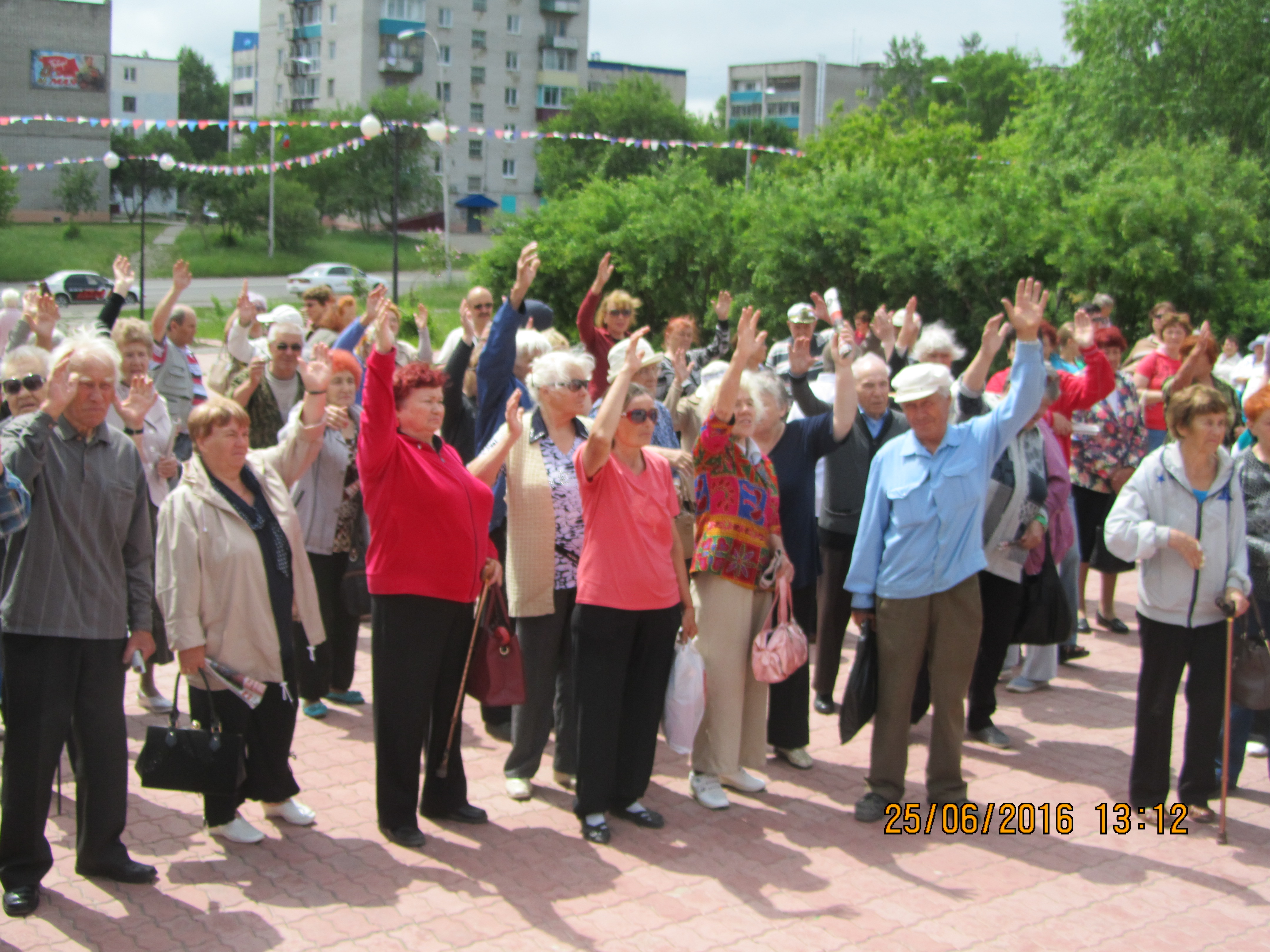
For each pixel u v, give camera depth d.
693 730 4.64
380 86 81.56
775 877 4.23
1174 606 4.65
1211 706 4.71
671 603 4.52
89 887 4.03
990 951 3.75
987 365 5.26
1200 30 22.72
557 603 4.84
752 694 4.98
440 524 4.25
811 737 5.75
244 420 4.30
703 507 4.84
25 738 3.83
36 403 4.51
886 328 7.31
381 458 4.18
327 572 5.82
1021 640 5.60
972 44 73.94
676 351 7.01
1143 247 15.36
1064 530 6.24
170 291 7.59
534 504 4.80
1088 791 5.11
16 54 62.28
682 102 99.81
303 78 85.88
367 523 5.70
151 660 5.04
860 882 4.21
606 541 4.41
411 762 4.38
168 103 93.12
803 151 37.50
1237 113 22.59
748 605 4.84
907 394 4.61
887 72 75.44
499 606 4.47
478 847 4.42
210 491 4.23
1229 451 6.28
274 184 58.94
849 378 5.20
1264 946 3.82
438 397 4.34
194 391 7.72
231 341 7.98
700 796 4.88
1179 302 15.76
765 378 5.06
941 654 4.71
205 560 4.18
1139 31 23.78
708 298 21.80
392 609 4.27
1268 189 18.19
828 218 18.64
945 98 68.56
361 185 66.88
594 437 4.30
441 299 41.94
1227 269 15.63
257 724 4.39
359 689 6.29
